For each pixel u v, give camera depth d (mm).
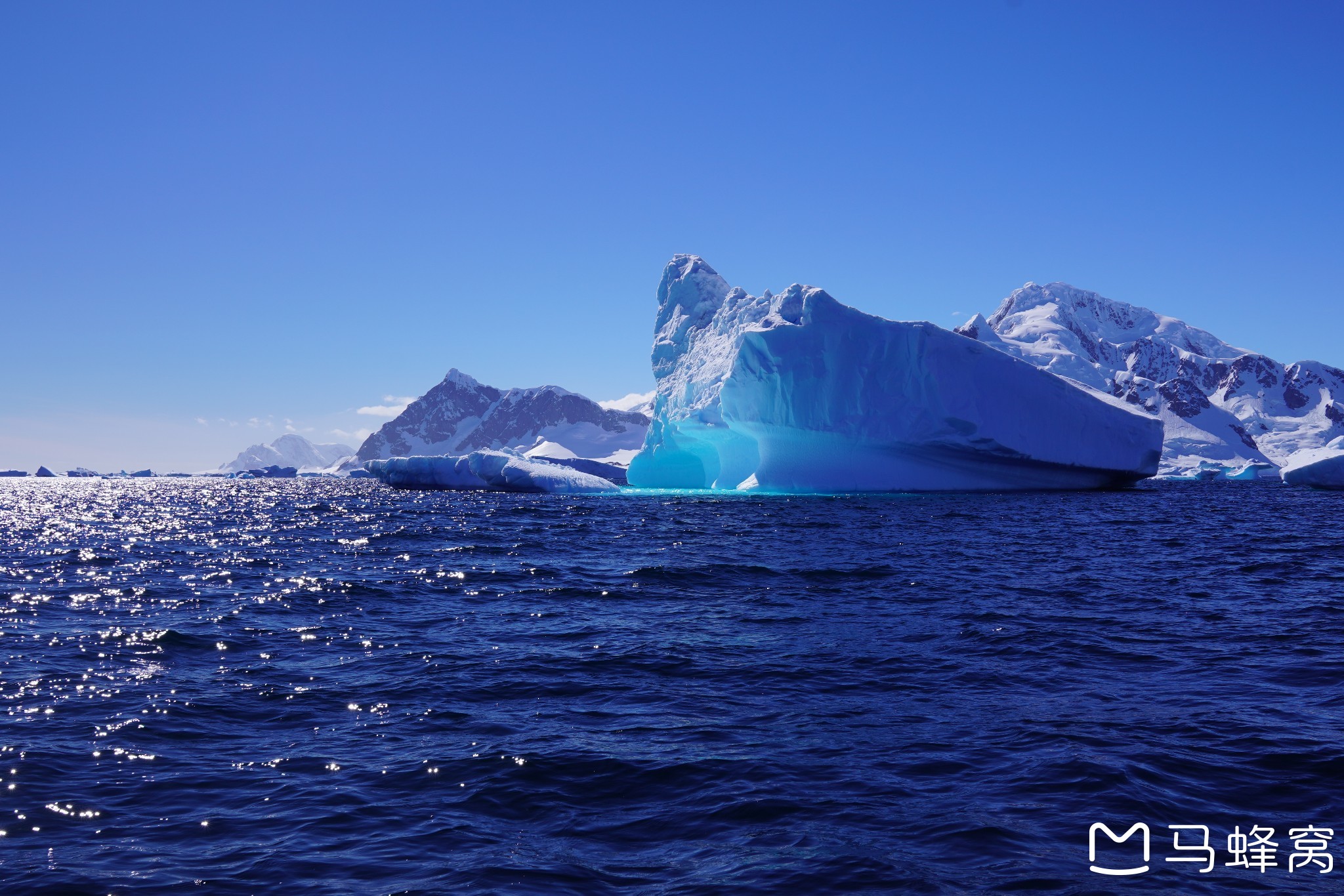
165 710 9875
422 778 7734
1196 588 18797
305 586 20000
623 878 5852
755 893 5598
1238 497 63594
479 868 5980
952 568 22141
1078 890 5609
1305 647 12664
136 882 5777
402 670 11875
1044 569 21906
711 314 79688
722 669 11703
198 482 198750
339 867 6004
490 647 13266
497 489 82562
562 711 9828
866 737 8719
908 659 12180
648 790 7422
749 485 66625
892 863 5996
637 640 13664
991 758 8031
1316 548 27219
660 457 78625
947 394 56375
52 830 6629
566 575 21609
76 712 9773
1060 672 11352
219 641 13836
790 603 17141
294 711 9891
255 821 6797
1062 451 58781
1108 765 7750
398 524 41344
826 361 58062
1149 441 61906
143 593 19016
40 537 36969
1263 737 8531
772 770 7816
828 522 37438
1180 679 10938
